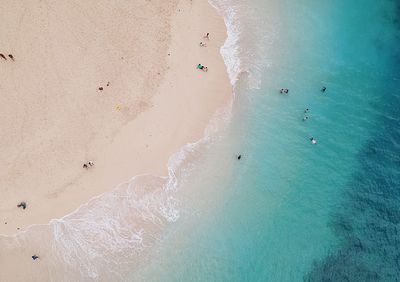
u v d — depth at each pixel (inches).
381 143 1366.9
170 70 1364.4
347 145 1355.8
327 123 1384.1
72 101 1277.1
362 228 1223.5
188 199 1209.4
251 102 1380.4
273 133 1346.0
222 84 1379.2
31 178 1163.9
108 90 1305.4
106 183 1184.8
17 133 1218.6
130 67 1350.9
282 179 1280.8
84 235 1120.2
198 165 1257.4
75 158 1202.0
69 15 1412.4
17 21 1378.0
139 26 1427.2
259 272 1146.0
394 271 1162.6
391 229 1225.4
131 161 1219.9
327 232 1213.1
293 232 1205.7
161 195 1198.3
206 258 1146.0
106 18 1427.2
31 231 1106.7
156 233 1156.5
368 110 1422.2
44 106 1263.5
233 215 1208.8
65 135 1229.7
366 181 1300.4
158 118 1286.9
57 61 1331.2
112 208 1160.2
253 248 1172.5
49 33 1371.8
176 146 1261.1
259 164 1291.8
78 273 1085.1
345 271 1159.6
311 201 1258.0
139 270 1110.4
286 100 1403.8
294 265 1161.4
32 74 1304.1
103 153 1219.2
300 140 1347.2
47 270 1078.4
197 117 1311.5
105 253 1111.6
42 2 1418.6
